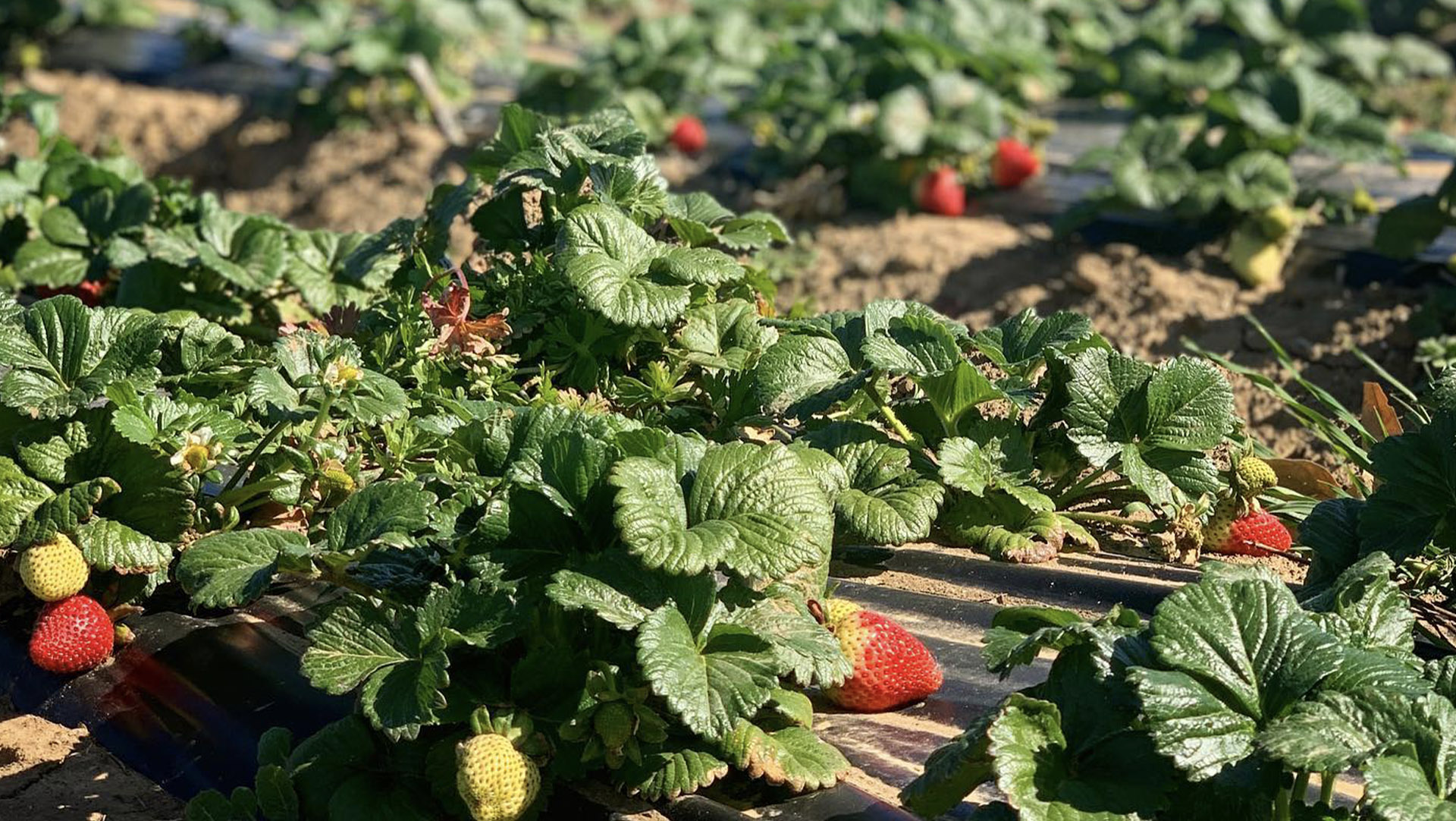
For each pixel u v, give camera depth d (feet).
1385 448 2.56
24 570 2.55
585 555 2.30
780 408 2.73
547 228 3.22
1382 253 4.43
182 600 2.73
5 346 2.68
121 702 2.55
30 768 2.48
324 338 2.80
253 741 2.42
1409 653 2.19
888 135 5.43
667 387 2.98
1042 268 5.05
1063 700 2.11
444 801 2.24
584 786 2.26
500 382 2.98
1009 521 2.80
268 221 3.77
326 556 2.31
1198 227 4.96
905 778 2.25
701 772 2.19
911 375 2.68
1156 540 2.84
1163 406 2.72
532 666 2.22
